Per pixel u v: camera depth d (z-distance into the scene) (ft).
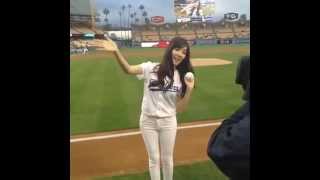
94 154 15.89
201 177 14.79
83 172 14.90
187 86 13.19
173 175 14.82
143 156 16.06
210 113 18.31
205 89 19.72
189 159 15.83
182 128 17.53
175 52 12.96
